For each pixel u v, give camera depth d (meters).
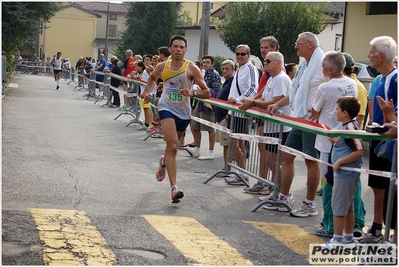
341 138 5.06
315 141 6.17
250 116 7.36
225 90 9.20
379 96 5.28
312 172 6.33
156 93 12.38
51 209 5.86
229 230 5.63
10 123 12.21
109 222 5.55
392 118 5.20
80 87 26.94
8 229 5.05
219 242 5.18
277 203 6.59
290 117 6.20
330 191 5.54
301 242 5.36
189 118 6.99
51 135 11.10
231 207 6.65
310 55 6.43
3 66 13.60
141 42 52.66
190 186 7.63
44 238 4.89
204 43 20.67
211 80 10.11
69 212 5.80
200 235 5.36
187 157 10.16
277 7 26.88
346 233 5.16
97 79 21.45
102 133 12.10
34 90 23.25
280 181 6.96
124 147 10.47
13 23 18.20
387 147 5.02
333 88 5.75
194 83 7.04
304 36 6.41
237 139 7.95
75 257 4.50
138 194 6.90
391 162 5.02
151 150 10.38
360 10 22.20
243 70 8.31
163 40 52.28
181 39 6.81
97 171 8.03
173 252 4.80
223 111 9.16
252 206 6.77
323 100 5.81
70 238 4.95
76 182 7.22
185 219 5.92
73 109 16.58
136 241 5.02
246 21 27.23
